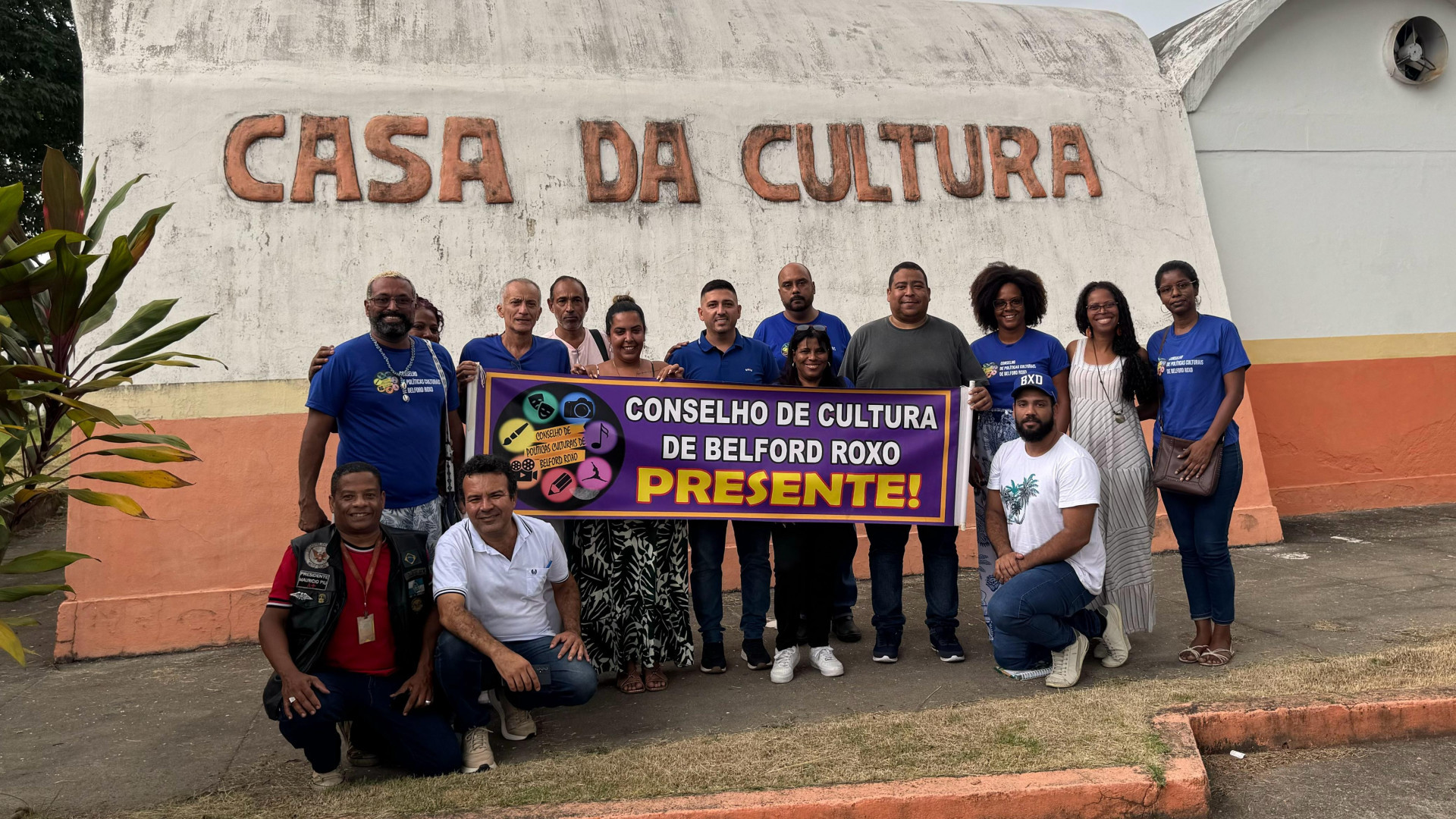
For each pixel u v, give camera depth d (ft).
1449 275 27.55
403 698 11.37
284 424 18.69
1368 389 26.58
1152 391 15.16
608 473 14.65
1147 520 15.11
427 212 20.08
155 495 17.92
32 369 10.43
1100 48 25.88
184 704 14.53
